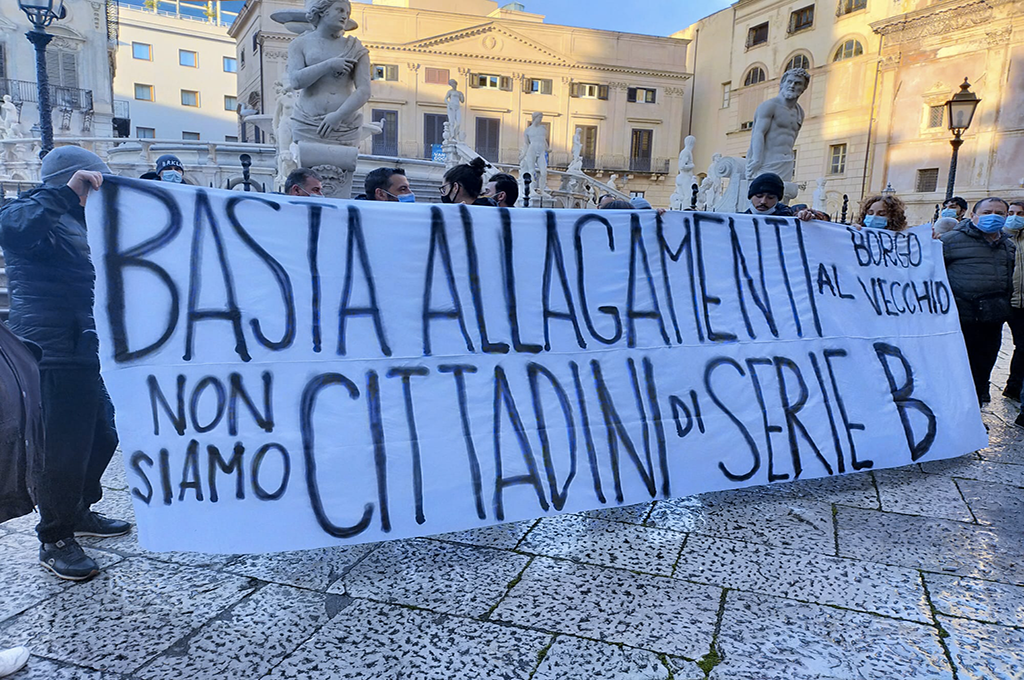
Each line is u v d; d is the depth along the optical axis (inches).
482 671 72.8
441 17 1380.4
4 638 77.0
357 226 97.0
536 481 102.0
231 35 1567.4
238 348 89.2
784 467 121.1
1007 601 87.6
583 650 76.6
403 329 98.2
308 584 90.0
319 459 91.0
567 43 1460.4
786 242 132.8
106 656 74.2
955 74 1002.7
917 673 73.6
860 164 1157.1
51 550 90.7
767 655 76.2
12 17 931.3
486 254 104.7
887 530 108.0
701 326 120.6
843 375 131.1
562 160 1478.8
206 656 74.4
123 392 84.2
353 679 71.2
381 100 1373.0
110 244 84.1
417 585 90.1
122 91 1745.8
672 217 120.6
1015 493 123.7
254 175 470.9
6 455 71.5
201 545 85.5
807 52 1246.3
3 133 656.4
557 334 108.5
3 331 73.3
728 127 1469.0
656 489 110.3
